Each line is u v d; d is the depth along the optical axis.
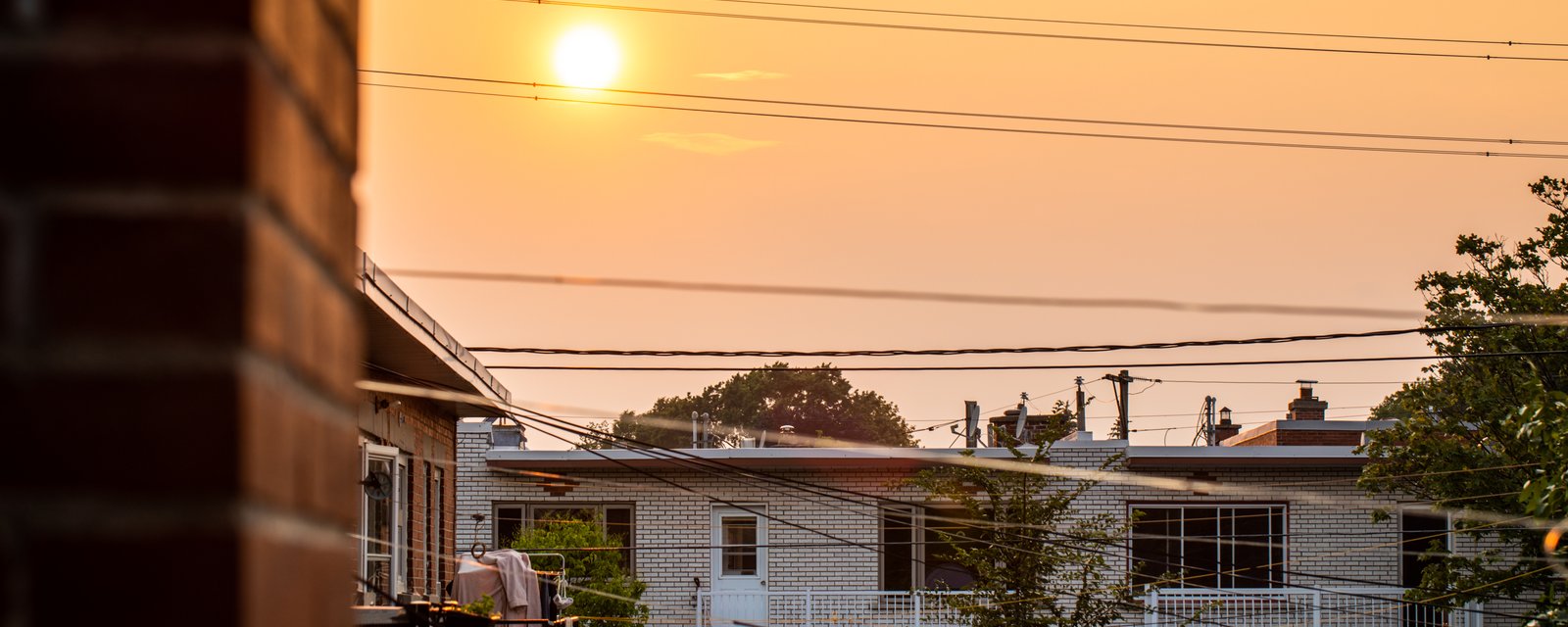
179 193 1.41
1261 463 36.12
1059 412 30.72
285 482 1.53
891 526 36.78
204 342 1.39
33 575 1.37
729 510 37.31
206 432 1.38
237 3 1.43
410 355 20.94
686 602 36.78
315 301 1.69
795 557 36.81
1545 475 17.94
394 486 21.84
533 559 33.06
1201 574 33.06
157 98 1.42
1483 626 34.62
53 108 1.42
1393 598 33.28
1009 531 29.44
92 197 1.41
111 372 1.39
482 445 37.78
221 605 1.37
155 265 1.40
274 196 1.49
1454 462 27.88
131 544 1.37
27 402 1.39
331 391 1.78
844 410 89.44
